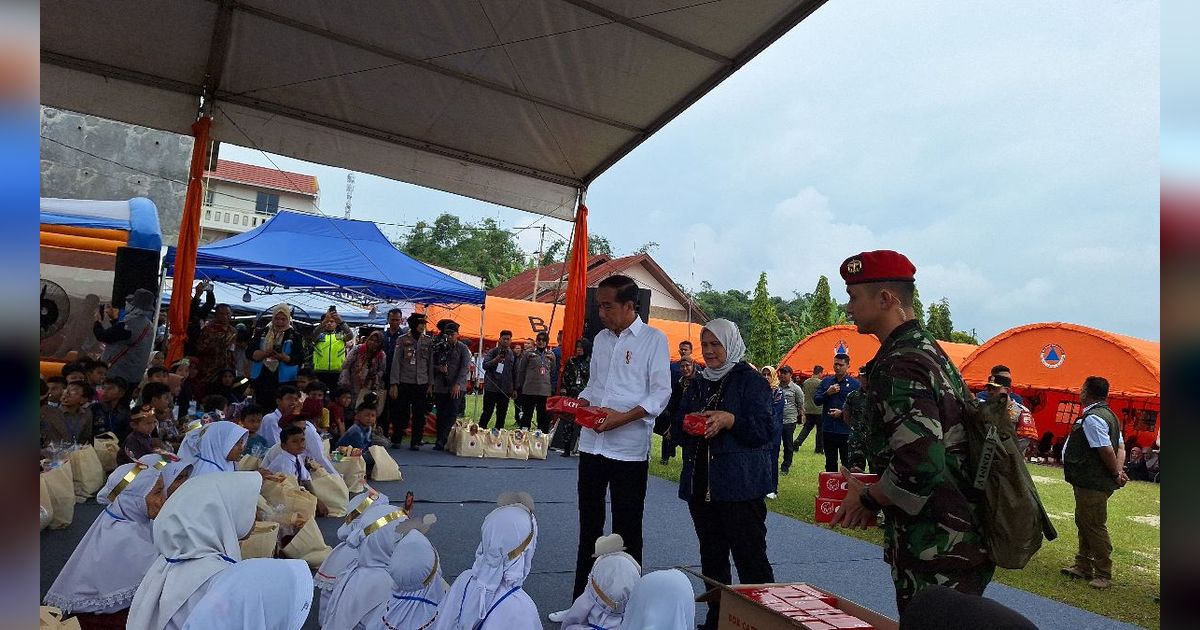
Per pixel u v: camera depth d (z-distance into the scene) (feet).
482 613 10.00
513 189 36.32
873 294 8.66
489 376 43.78
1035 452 67.41
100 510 20.11
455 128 32.78
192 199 29.58
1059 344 66.85
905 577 7.93
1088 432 21.36
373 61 28.04
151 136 74.49
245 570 7.67
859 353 85.51
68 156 71.31
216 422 16.40
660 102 29.58
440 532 21.01
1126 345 61.52
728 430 12.92
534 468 35.63
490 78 28.91
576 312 38.34
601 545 11.85
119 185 73.20
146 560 13.57
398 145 33.71
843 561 22.16
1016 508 7.53
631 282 14.89
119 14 25.38
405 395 38.60
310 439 23.39
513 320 87.45
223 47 27.04
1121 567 23.80
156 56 27.78
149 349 32.12
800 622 7.39
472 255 190.19
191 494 9.89
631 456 14.30
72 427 22.22
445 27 25.77
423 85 29.60
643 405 14.06
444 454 38.27
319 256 42.52
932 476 7.43
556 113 31.22
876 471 8.63
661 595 8.95
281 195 141.79
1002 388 24.61
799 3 22.84
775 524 27.09
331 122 32.04
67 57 27.55
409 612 11.23
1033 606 18.81
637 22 24.72
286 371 34.83
